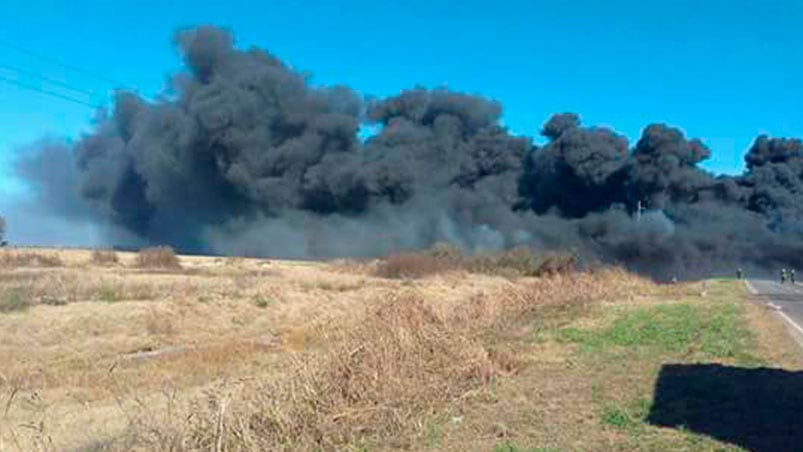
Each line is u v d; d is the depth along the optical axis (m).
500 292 33.44
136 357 19.53
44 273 36.84
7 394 14.46
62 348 20.30
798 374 15.72
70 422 11.99
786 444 10.06
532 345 20.08
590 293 37.38
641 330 23.80
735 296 43.09
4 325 21.33
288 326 25.88
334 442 10.01
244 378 12.63
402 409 11.30
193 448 9.15
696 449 9.84
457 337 15.66
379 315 16.19
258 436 9.51
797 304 37.81
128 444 9.98
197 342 22.62
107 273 41.06
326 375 11.43
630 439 10.37
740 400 12.98
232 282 36.66
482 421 11.38
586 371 16.16
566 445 10.06
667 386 14.34
